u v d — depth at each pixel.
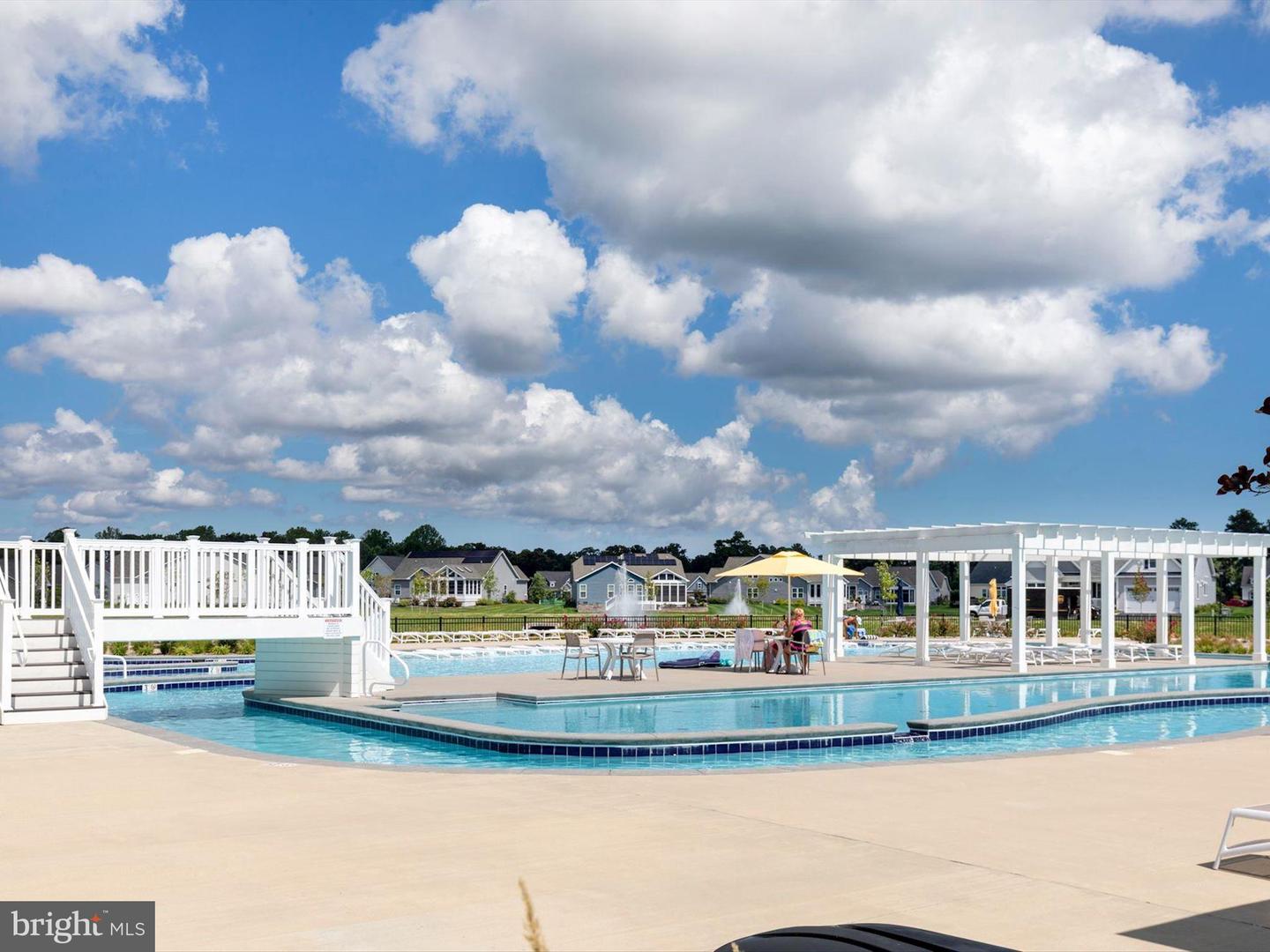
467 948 5.48
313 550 19.09
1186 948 5.56
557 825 8.42
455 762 13.82
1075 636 43.00
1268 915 6.14
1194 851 7.70
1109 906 6.32
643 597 126.19
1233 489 4.44
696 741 14.37
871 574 123.19
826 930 3.41
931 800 9.54
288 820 8.61
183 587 17.67
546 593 134.88
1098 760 11.94
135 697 22.14
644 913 6.10
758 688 21.41
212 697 22.11
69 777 10.65
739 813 8.94
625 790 9.98
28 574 17.95
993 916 6.11
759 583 125.31
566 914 6.06
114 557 17.62
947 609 93.12
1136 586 69.88
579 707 19.36
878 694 22.52
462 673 28.19
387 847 7.67
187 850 7.59
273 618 18.45
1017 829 8.36
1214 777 10.84
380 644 19.89
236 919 5.97
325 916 6.02
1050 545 27.02
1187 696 20.67
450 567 138.38
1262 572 31.00
